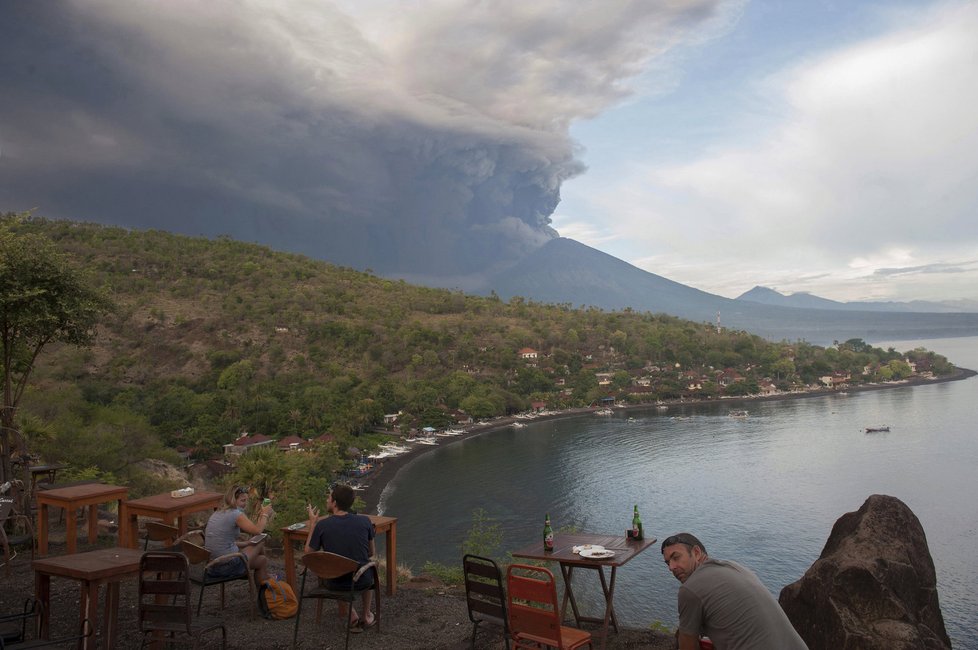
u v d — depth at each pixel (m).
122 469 36.75
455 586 11.38
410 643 7.80
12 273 13.29
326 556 7.42
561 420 161.88
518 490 84.31
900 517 7.77
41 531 11.31
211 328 184.25
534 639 6.33
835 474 88.75
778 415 159.38
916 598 7.31
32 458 15.30
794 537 61.38
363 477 94.50
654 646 7.73
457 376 175.25
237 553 8.41
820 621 7.24
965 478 83.12
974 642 37.78
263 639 7.90
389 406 150.00
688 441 121.94
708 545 59.97
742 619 4.58
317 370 169.50
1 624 8.12
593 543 7.86
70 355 140.38
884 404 172.88
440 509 74.88
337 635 8.08
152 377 151.38
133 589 9.96
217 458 102.62
